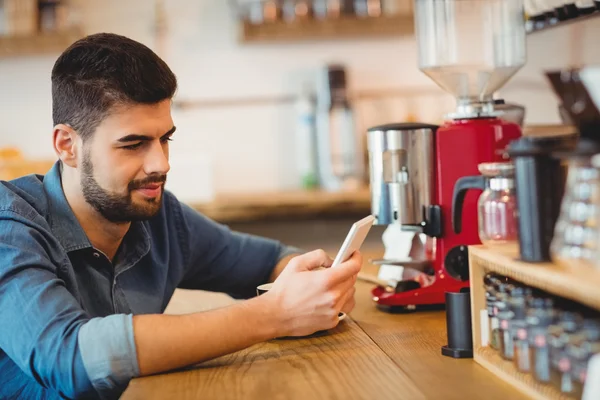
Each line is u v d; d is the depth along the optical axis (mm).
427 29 1680
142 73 1427
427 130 1618
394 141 1621
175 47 3746
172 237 1818
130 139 1445
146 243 1681
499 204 1206
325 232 3400
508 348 1126
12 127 3736
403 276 1731
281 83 3783
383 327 1487
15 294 1306
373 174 1662
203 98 3775
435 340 1362
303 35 3576
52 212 1563
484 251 1166
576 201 973
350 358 1274
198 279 1938
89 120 1452
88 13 3695
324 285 1358
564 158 975
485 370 1164
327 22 3555
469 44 1649
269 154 3805
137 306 1680
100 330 1237
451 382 1110
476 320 1218
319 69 3631
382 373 1176
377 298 1636
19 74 3715
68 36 3504
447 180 1594
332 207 3256
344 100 3518
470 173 1583
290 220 3281
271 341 1418
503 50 1657
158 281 1738
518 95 3170
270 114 3795
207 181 3312
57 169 1596
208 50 3752
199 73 3764
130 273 1699
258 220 3270
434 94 3820
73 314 1288
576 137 991
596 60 2207
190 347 1245
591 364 864
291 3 3596
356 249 1491
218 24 3748
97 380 1218
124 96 1423
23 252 1360
